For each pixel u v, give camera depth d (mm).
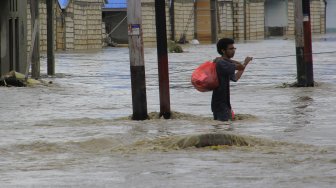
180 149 29844
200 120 40812
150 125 38875
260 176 23641
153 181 23219
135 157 28062
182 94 58969
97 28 179125
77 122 40875
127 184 22844
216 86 40031
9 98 56250
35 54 74312
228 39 39844
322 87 62219
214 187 22062
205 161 26797
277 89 61531
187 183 22781
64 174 24797
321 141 32188
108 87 67750
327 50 141875
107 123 40156
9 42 76250
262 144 30891
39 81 70000
